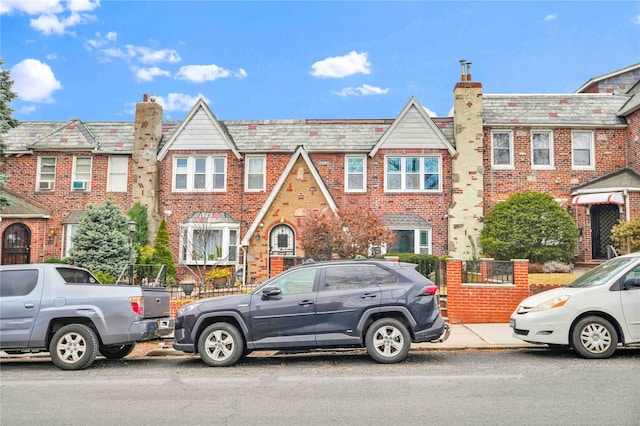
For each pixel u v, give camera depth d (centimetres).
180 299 1486
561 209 1975
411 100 2319
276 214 2205
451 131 2370
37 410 647
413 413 606
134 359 1043
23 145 2383
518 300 1360
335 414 607
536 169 2266
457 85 2283
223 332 930
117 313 942
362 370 862
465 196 2227
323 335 913
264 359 1000
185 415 614
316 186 2214
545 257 1922
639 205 2027
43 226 2311
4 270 973
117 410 641
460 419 580
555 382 749
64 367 927
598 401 645
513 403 641
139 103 2359
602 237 2194
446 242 2250
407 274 947
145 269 1616
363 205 2175
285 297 930
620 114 2272
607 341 931
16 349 955
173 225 2320
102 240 1892
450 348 1058
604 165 2261
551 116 2311
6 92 1848
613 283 949
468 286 1368
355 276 947
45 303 944
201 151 2350
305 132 2419
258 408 639
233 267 2253
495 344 1079
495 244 1969
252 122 2491
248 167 2356
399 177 2303
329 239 1672
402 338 916
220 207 2327
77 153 2389
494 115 2325
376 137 2370
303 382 779
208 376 841
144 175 2312
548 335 949
